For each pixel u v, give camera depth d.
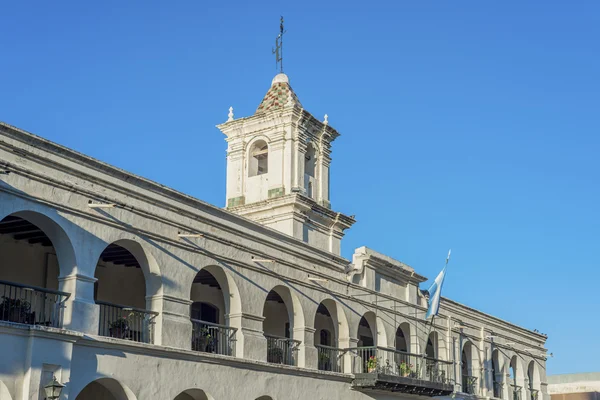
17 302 20.14
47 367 18.75
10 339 18.20
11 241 22.25
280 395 26.16
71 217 20.30
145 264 22.56
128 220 21.89
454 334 38.47
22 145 19.45
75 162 20.83
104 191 21.44
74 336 19.41
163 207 23.12
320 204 33.66
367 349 30.50
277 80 34.69
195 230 23.83
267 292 26.56
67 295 19.94
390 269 33.69
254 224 26.50
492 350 42.22
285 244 27.98
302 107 33.44
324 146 34.78
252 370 25.12
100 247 20.97
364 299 31.61
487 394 40.53
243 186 33.38
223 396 23.84
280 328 31.11
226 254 25.09
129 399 20.98
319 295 29.14
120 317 22.53
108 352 20.53
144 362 21.47
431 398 34.75
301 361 27.67
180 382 22.45
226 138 34.31
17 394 18.19
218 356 23.67
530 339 47.09
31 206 19.28
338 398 29.06
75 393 19.47
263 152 33.81
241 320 25.19
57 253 20.41
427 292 36.56
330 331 33.66
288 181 32.38
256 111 34.09
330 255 30.22
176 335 22.64
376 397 31.03
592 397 63.50
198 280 27.27
